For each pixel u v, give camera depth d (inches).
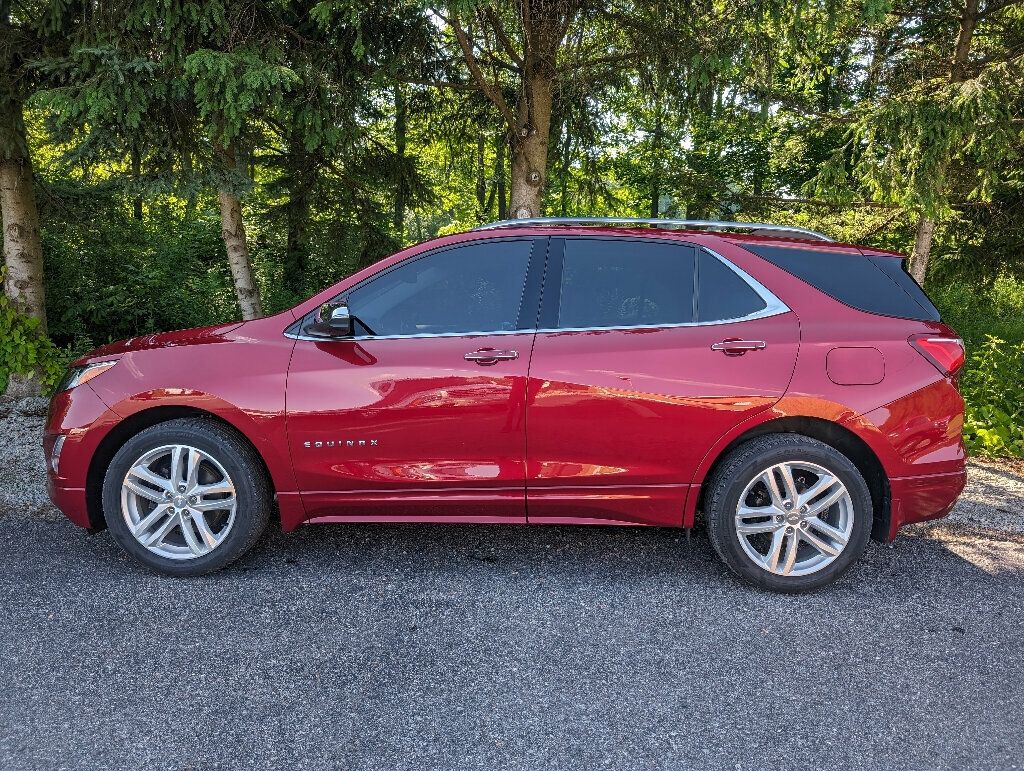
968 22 332.5
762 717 100.5
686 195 502.9
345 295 142.3
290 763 90.4
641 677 109.9
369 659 114.3
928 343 133.2
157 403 138.3
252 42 230.4
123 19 222.7
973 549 158.9
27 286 286.4
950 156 303.4
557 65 303.6
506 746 94.1
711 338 134.5
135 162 233.5
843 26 313.3
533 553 154.9
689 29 265.0
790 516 134.4
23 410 268.2
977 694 106.3
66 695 103.5
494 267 141.9
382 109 327.0
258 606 130.7
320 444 137.7
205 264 463.8
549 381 134.3
